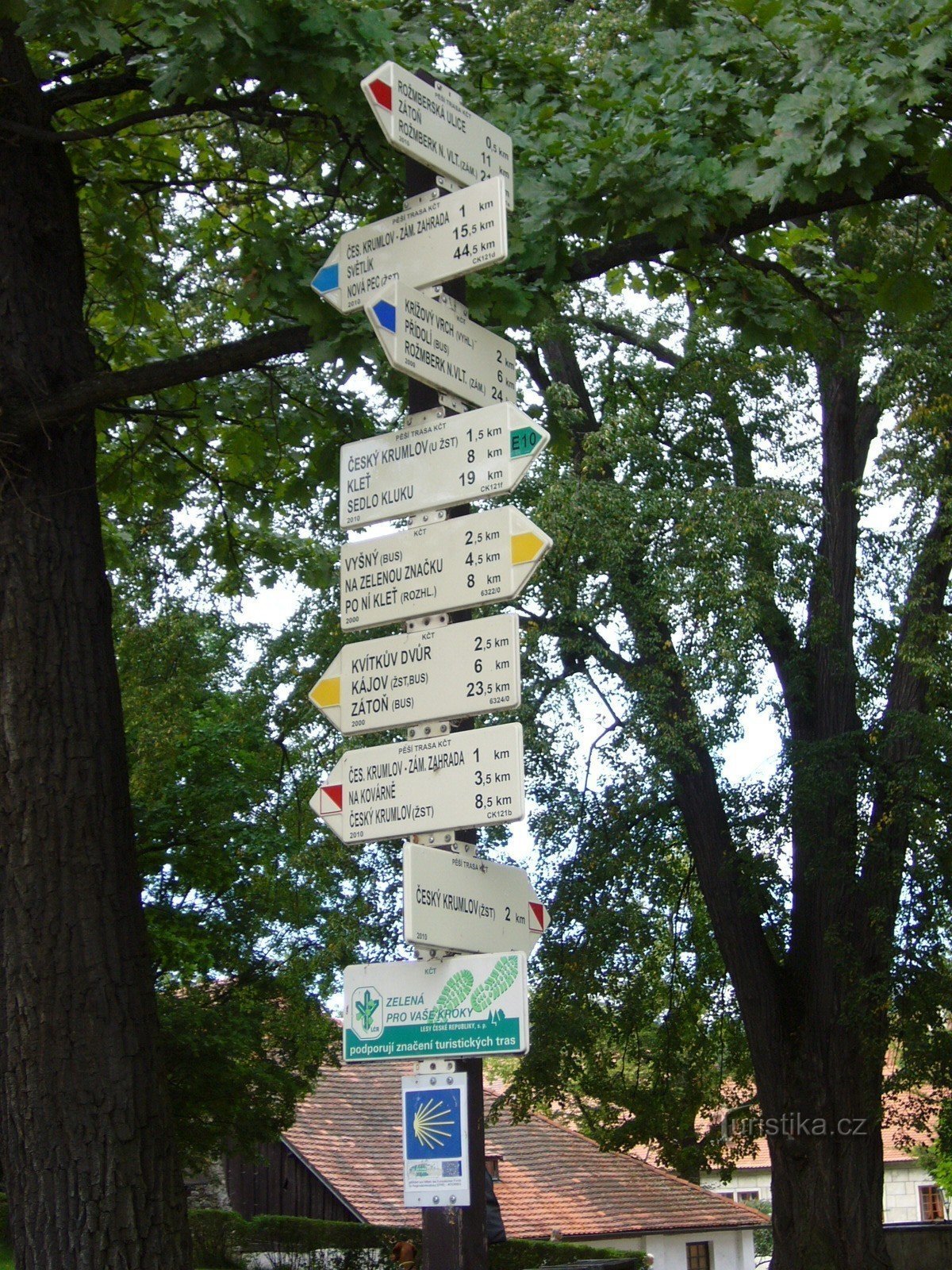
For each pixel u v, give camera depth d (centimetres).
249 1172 2500
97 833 633
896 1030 1465
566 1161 2964
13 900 612
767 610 1518
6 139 705
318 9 682
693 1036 1783
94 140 937
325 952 1507
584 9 1406
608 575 1449
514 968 446
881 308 809
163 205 1092
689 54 782
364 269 566
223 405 1003
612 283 1017
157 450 1080
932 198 718
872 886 1491
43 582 654
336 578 1243
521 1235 2520
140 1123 600
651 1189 2944
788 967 1602
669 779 1627
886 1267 1481
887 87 629
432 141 550
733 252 803
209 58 680
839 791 1495
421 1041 459
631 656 1576
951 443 1379
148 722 1538
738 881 1584
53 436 684
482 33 879
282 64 691
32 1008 598
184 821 1684
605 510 1361
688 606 1359
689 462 1579
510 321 736
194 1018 1584
